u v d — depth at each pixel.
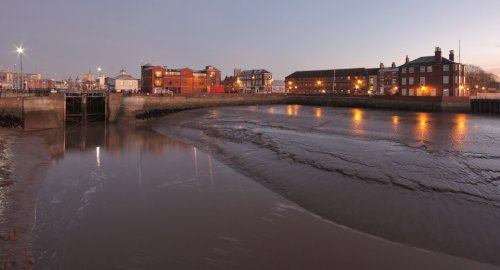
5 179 18.84
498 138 30.55
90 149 30.00
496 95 95.25
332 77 137.75
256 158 23.61
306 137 30.73
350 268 9.79
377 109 77.75
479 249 10.83
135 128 48.88
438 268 9.88
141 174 20.70
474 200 13.91
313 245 11.16
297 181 17.89
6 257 10.23
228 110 67.19
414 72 91.19
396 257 10.42
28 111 44.72
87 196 16.45
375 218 13.10
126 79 101.06
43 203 15.38
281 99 96.56
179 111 66.62
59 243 11.36
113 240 11.59
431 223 12.43
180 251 10.77
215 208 14.67
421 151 23.25
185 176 20.16
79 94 54.88
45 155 26.80
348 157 21.53
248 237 11.78
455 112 69.44
